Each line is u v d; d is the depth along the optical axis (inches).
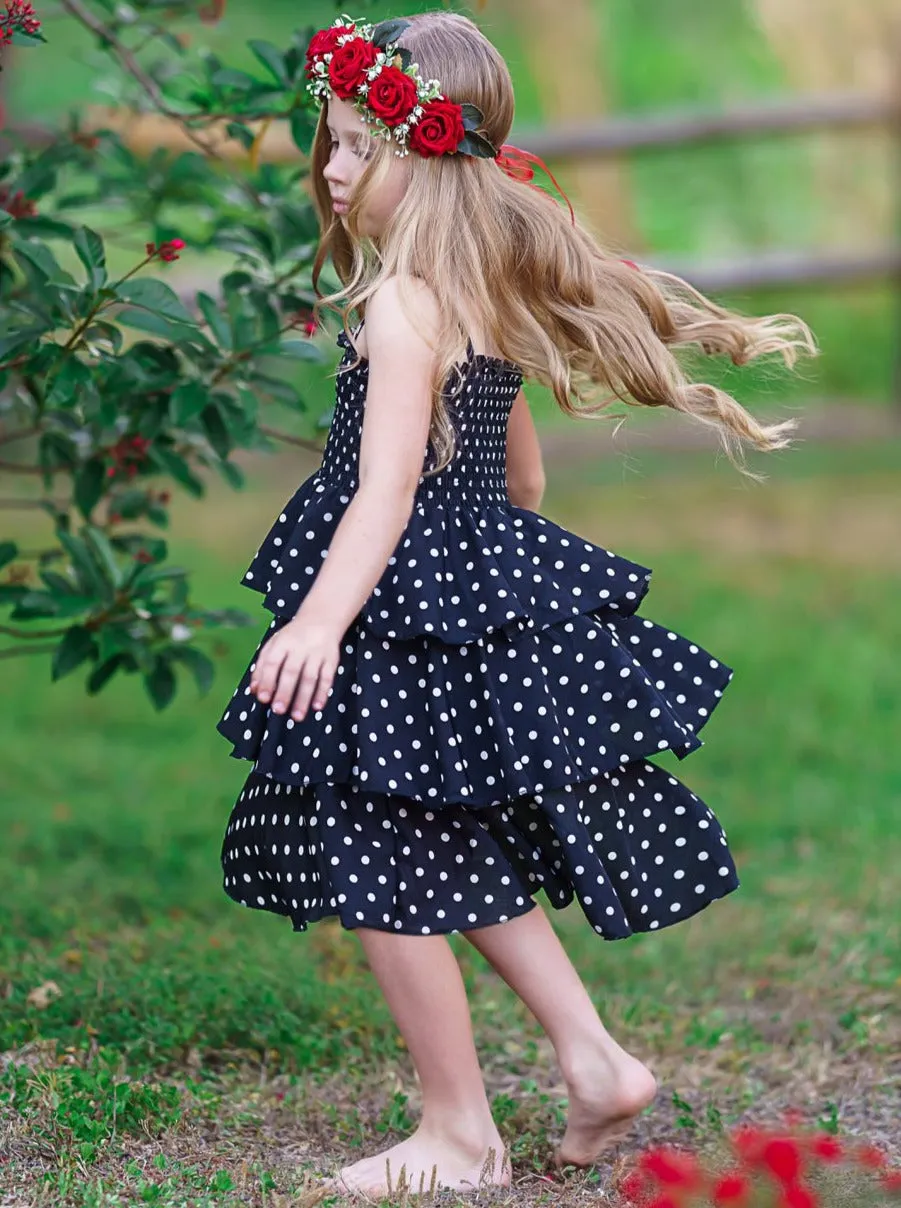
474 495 133.2
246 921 212.4
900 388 618.8
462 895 126.3
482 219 133.2
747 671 342.6
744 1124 147.2
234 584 413.4
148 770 293.9
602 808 130.3
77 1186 122.0
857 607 390.9
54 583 180.4
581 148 516.4
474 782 124.7
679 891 132.0
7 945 186.1
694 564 433.1
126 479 193.5
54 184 180.2
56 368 161.8
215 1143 136.9
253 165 189.3
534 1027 176.7
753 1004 184.5
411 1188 128.0
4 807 267.7
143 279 153.9
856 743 295.7
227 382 175.2
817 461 555.2
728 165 770.2
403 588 126.0
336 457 133.6
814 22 641.0
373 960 128.0
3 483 477.7
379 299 128.0
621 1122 131.5
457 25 138.6
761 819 255.3
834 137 701.9
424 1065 129.9
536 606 129.4
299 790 130.7
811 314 668.1
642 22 801.6
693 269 533.0
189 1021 163.9
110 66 229.8
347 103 134.1
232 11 633.6
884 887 219.1
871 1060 164.6
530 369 135.9
